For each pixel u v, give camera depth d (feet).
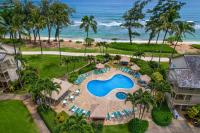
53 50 250.98
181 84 139.74
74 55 233.96
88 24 218.59
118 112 143.02
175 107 151.74
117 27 390.63
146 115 144.25
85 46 267.59
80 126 100.63
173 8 199.11
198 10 546.67
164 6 216.54
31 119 139.13
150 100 125.08
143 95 127.85
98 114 135.13
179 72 146.82
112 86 178.60
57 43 285.23
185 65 153.99
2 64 161.27
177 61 166.71
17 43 221.87
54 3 257.34
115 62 218.79
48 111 142.41
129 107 149.48
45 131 129.80
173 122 139.54
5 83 173.06
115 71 200.95
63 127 101.35
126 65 212.64
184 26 169.27
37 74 174.60
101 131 127.65
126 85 180.14
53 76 187.83
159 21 188.34
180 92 141.38
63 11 237.45
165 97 160.86
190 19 462.19
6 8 170.50
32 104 153.58
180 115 146.41
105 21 432.25
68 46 272.92
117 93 167.22
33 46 265.75
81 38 325.62
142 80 178.91
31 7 255.09
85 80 183.62
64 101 150.51
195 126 136.77
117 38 330.34
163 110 147.02
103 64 212.02
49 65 207.31
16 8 226.38
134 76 191.01
